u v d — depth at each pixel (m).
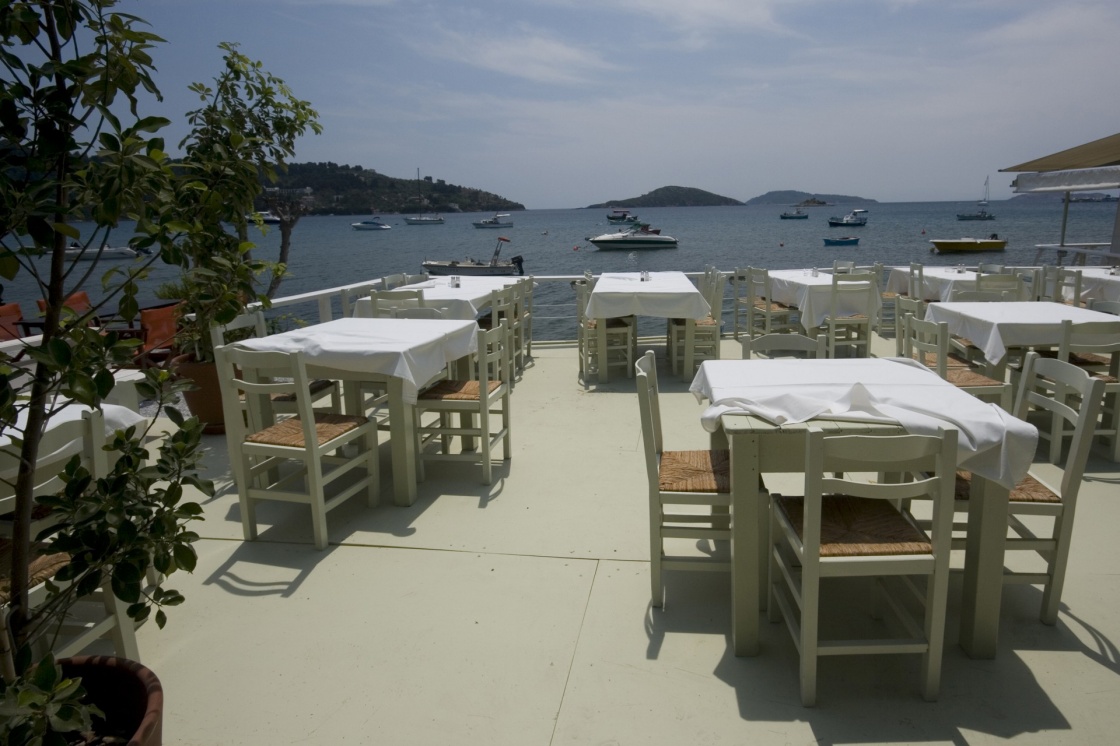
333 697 2.38
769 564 2.74
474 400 4.10
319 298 6.77
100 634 2.35
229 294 1.82
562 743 2.14
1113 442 4.36
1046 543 2.58
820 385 2.79
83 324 1.55
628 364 6.94
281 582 3.13
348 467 3.63
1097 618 2.71
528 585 3.06
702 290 9.05
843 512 2.50
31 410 1.56
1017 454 2.27
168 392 1.76
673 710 2.27
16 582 1.63
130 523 1.54
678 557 2.85
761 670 2.46
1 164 1.34
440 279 8.34
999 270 8.52
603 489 4.09
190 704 2.36
